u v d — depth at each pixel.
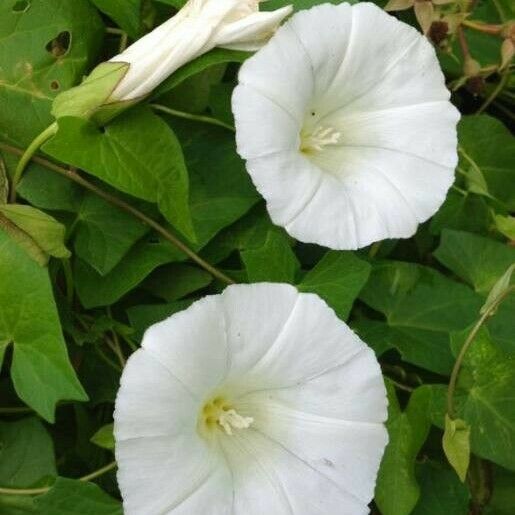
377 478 0.28
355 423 0.26
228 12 0.26
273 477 0.26
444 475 0.29
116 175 0.26
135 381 0.24
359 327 0.29
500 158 0.32
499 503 0.30
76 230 0.27
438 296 0.30
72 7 0.27
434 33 0.31
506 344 0.29
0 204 0.26
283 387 0.27
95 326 0.27
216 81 0.28
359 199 0.28
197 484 0.25
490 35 0.33
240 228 0.29
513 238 0.30
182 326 0.25
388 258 0.31
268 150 0.26
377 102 0.29
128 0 0.28
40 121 0.27
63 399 0.25
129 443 0.24
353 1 0.28
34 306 0.25
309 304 0.26
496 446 0.28
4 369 0.28
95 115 0.26
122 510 0.26
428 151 0.29
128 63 0.26
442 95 0.29
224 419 0.26
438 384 0.29
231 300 0.25
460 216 0.31
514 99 0.34
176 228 0.27
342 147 0.29
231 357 0.26
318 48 0.27
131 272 0.27
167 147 0.27
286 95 0.27
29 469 0.26
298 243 0.30
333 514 0.26
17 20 0.27
